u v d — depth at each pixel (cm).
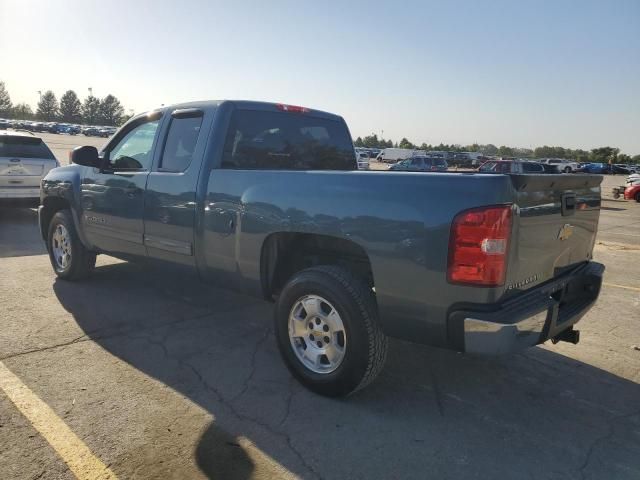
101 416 316
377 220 313
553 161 6062
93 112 14425
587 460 292
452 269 287
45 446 283
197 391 354
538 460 291
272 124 475
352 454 289
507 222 282
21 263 694
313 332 354
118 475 262
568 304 370
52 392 344
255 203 378
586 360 437
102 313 503
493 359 430
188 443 292
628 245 1117
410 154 6109
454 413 339
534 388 381
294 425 316
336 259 394
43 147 1088
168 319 495
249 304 549
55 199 612
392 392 365
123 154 515
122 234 503
